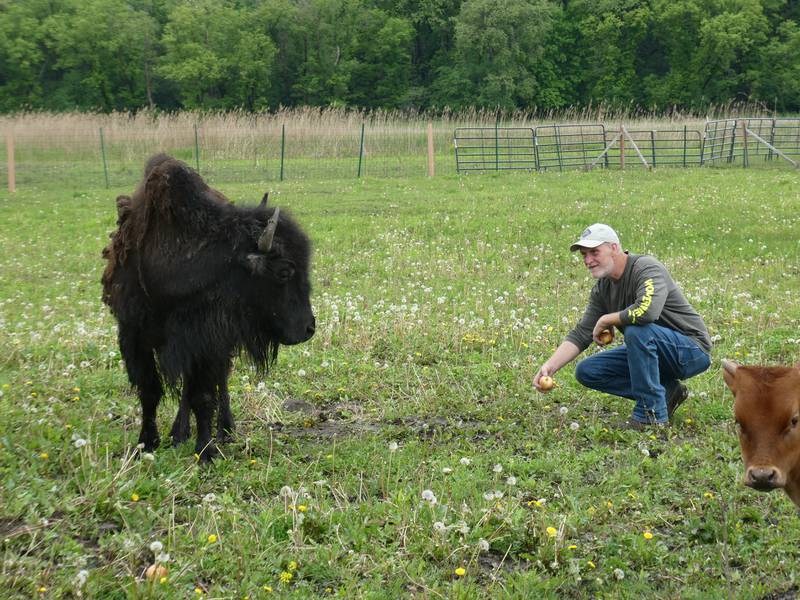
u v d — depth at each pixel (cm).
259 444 665
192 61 6134
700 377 842
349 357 903
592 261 698
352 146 3388
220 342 634
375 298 1192
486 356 920
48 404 729
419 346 946
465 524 499
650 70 6969
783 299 1138
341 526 514
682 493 581
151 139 3366
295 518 507
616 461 630
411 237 1703
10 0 6506
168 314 638
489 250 1548
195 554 469
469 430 698
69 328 1004
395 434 697
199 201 636
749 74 6406
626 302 707
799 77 6353
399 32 6600
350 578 458
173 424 668
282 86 6700
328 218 1911
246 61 6269
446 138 3547
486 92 6066
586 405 768
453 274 1357
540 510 545
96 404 746
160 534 504
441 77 6444
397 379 839
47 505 520
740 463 620
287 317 647
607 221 1786
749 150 3400
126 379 827
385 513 534
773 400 446
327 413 759
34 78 6488
